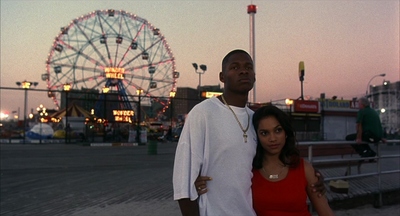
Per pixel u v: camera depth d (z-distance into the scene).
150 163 14.22
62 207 6.34
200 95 30.03
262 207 2.30
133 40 37.28
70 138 30.89
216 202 2.10
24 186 8.62
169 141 28.53
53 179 9.79
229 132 2.16
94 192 7.82
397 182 7.83
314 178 2.37
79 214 5.81
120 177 10.19
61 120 34.16
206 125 2.15
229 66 2.29
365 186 7.20
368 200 6.75
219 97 2.36
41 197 7.27
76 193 7.71
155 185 8.77
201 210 2.10
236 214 2.10
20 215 5.78
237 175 2.12
